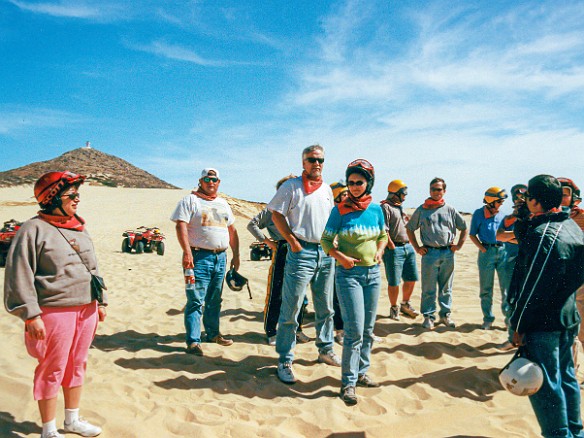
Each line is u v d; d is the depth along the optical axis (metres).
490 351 5.41
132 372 4.61
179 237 5.14
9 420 3.39
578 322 3.13
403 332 6.22
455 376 4.58
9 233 13.16
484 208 6.20
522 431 3.57
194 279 5.21
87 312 3.15
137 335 6.15
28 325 2.79
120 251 19.31
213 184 5.33
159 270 13.22
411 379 4.57
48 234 2.93
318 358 5.09
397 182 6.71
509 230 5.08
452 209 6.36
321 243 4.15
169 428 3.45
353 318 4.08
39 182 2.96
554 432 2.97
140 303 8.24
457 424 3.69
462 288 9.16
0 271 11.66
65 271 2.97
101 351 5.32
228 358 5.19
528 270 3.04
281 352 4.59
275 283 5.69
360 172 4.02
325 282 4.79
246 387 4.32
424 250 6.35
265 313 5.75
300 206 4.50
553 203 3.12
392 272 6.70
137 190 53.25
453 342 5.73
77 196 3.04
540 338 3.02
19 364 4.64
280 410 3.84
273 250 5.77
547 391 2.99
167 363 4.97
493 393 4.27
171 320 7.05
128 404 3.75
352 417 3.75
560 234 3.01
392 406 4.02
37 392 2.95
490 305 6.30
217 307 5.68
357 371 4.11
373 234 4.12
